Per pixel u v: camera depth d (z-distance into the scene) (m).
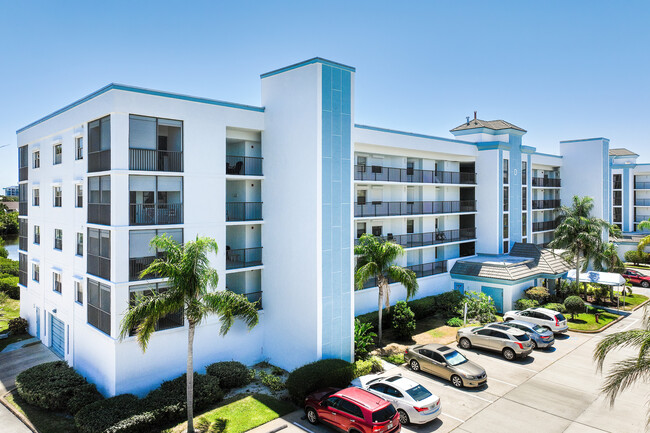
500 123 40.00
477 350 23.59
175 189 19.28
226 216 21.77
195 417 16.23
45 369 19.50
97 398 17.56
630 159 60.09
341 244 20.58
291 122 20.66
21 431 16.03
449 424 15.70
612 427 15.47
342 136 20.56
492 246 36.62
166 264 14.62
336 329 20.34
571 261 34.25
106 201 18.31
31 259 27.55
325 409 15.19
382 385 16.72
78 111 20.67
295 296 20.59
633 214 61.62
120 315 17.59
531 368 20.95
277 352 21.61
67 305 22.20
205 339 20.14
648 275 40.91
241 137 22.16
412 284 24.06
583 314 30.17
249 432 15.16
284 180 21.06
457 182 36.69
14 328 27.23
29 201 27.75
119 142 17.67
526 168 40.53
